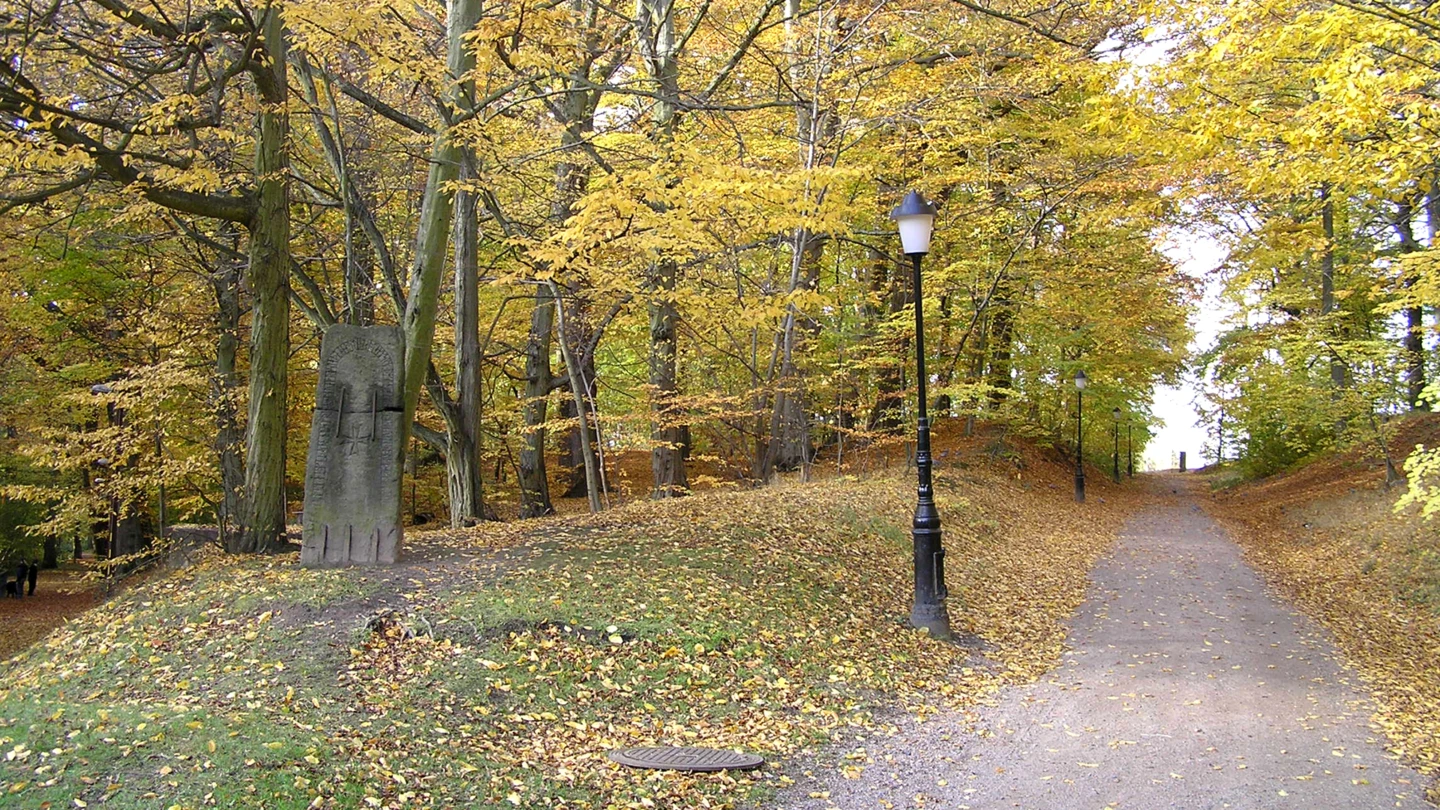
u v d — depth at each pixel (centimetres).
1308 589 1355
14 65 1078
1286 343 2036
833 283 2005
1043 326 2098
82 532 1973
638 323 1873
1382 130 873
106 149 904
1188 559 1639
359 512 948
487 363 1878
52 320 1505
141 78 1021
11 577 2181
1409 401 2414
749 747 638
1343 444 2061
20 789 453
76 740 513
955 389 1909
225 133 986
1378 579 1370
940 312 1930
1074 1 1184
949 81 1509
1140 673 877
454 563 953
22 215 1198
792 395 1731
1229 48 794
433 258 1012
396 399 956
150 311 1387
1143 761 628
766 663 795
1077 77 1208
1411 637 1071
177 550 1205
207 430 1332
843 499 1578
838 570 1145
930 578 1011
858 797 561
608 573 934
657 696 709
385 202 1398
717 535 1162
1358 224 2038
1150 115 987
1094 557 1650
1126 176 1489
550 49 1006
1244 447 3416
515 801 511
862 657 871
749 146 1458
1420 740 675
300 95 1198
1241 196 1378
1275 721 723
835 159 1416
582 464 2506
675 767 584
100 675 691
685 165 911
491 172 1196
